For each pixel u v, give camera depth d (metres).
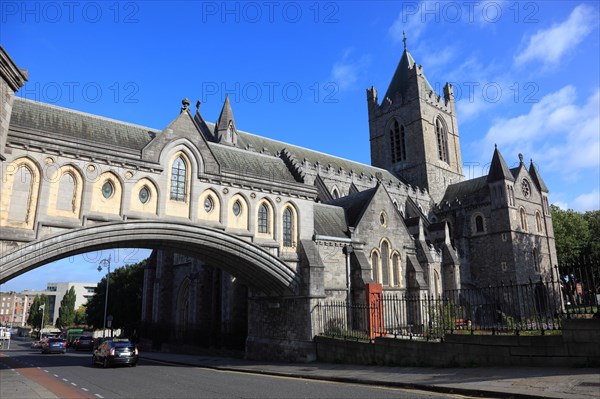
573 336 14.95
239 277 30.11
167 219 23.12
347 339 24.70
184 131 24.81
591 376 12.95
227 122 52.06
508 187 61.81
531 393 11.58
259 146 57.19
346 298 30.91
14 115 20.95
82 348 62.03
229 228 25.70
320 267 28.28
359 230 33.75
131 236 22.06
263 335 31.11
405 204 66.00
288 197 28.91
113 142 23.52
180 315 49.22
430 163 76.88
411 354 20.00
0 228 18.55
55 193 20.31
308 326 27.05
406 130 79.88
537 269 61.75
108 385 18.48
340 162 67.44
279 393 14.90
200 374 22.75
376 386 15.99
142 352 47.38
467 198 66.12
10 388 17.77
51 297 183.38
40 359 39.16
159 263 52.75
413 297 32.62
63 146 20.56
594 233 74.44
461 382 14.21
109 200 21.81
